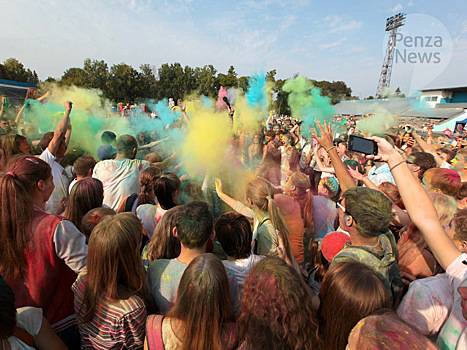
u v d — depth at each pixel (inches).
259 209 90.9
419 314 55.3
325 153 219.5
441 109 1064.8
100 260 53.8
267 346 44.3
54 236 57.4
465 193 95.6
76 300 57.7
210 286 48.3
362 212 59.1
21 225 55.3
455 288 47.3
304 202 102.9
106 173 117.7
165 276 62.9
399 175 55.3
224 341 49.9
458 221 58.1
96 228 56.2
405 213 88.7
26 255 55.9
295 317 44.2
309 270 93.0
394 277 62.8
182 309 49.3
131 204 111.4
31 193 61.2
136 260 58.1
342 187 78.0
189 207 65.7
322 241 85.4
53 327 60.7
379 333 33.3
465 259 47.5
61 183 113.7
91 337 56.3
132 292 56.6
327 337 49.3
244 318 47.3
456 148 342.0
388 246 61.9
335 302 48.2
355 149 60.9
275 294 45.0
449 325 47.5
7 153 120.6
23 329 46.1
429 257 73.2
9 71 1381.6
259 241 88.2
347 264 51.4
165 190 97.0
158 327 51.0
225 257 156.1
